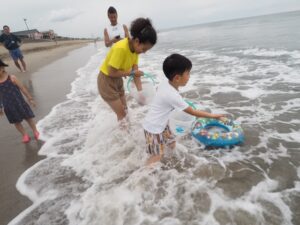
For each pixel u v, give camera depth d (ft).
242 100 16.28
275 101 15.49
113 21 17.57
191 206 7.77
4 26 34.30
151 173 9.39
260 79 20.43
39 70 38.27
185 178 9.05
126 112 13.43
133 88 13.92
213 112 14.76
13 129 15.37
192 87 20.25
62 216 7.93
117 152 11.14
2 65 12.12
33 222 7.84
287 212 7.32
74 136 13.46
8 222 7.97
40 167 10.77
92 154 11.27
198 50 45.27
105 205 8.11
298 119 12.97
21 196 9.10
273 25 79.10
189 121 12.57
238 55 33.06
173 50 51.80
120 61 10.71
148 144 9.78
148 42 9.94
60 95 22.21
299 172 9.03
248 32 67.36
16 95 12.66
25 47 114.42
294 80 19.07
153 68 30.53
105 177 9.60
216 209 7.57
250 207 7.55
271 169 9.31
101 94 11.87
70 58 56.44
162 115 9.45
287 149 10.50
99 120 14.96
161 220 7.36
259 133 11.91
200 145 11.25
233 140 10.75
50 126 15.15
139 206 7.95
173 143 10.75
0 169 11.07
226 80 21.35
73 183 9.50
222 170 9.39
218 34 79.61
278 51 31.48
